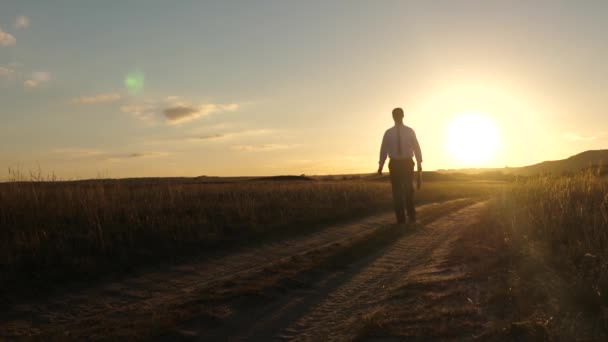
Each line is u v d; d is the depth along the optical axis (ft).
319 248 36.17
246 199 60.03
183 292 27.04
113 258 33.88
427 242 36.11
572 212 31.04
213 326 20.40
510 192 56.34
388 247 34.99
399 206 45.32
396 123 45.65
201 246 38.78
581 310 16.99
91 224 39.45
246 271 30.99
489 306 19.25
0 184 49.19
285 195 70.28
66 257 32.22
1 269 29.63
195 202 55.11
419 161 45.73
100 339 19.08
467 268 25.96
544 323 15.85
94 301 26.07
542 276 21.40
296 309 22.40
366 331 17.61
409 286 23.52
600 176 45.32
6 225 38.50
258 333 19.67
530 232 30.94
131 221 42.60
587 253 22.39
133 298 26.48
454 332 16.84
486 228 37.47
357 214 59.52
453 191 110.83
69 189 48.21
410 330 17.44
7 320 23.25
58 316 23.79
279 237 44.04
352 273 28.37
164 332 19.29
